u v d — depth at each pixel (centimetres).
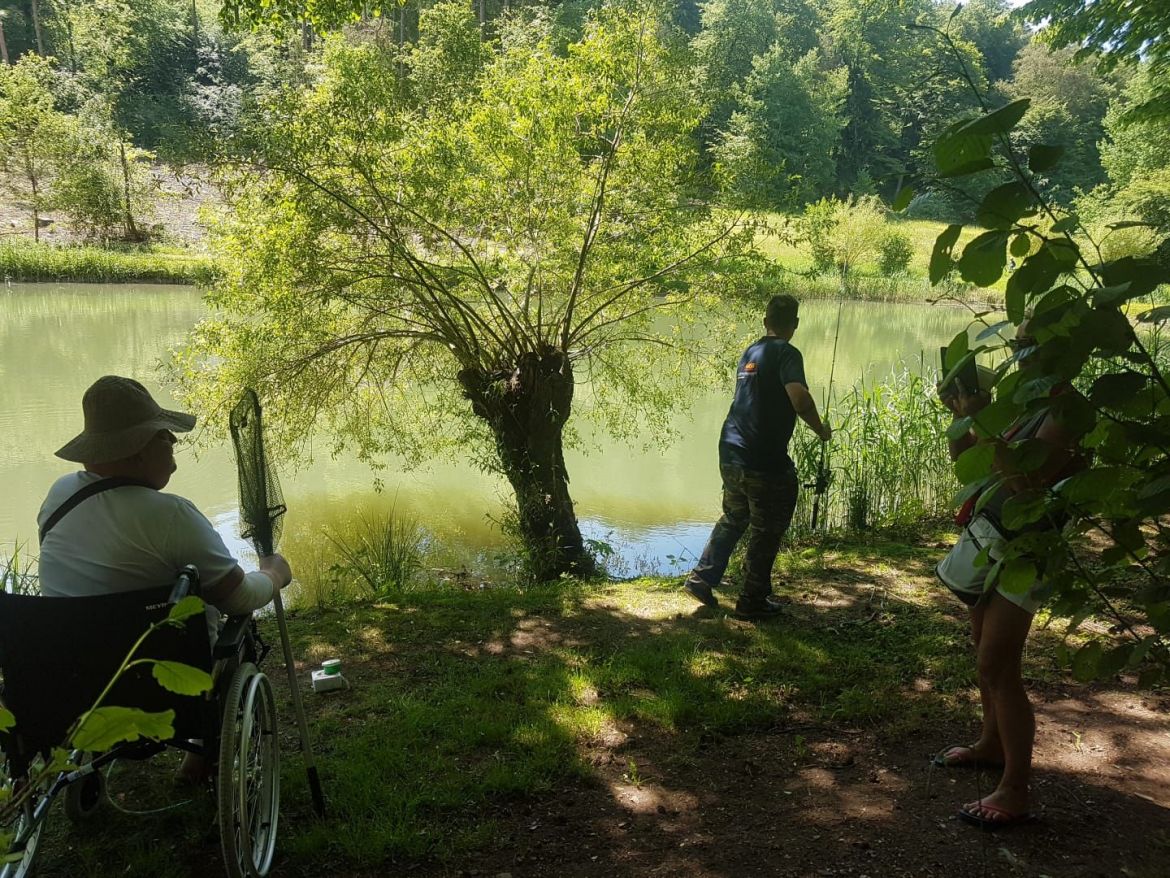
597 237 885
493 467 872
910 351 2289
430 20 867
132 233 3591
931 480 868
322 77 886
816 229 917
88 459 258
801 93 5906
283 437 920
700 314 971
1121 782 318
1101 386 164
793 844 289
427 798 319
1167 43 1042
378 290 857
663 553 902
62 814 315
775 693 412
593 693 416
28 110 3444
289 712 406
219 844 295
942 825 295
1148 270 155
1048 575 188
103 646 238
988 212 164
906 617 512
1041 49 6931
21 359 1806
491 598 600
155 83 4759
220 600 267
